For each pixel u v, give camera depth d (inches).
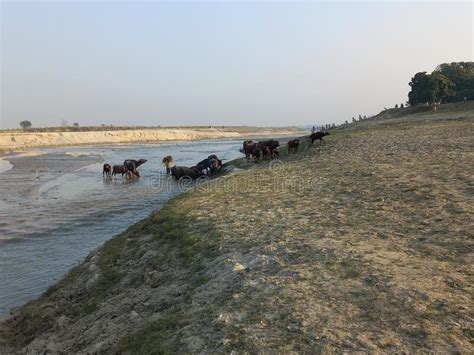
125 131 5561.0
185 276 356.2
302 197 581.0
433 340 209.3
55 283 488.1
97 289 410.9
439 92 2938.0
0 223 810.2
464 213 412.8
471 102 2541.8
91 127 6161.4
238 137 6289.4
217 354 219.0
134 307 335.6
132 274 408.2
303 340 219.1
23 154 2888.8
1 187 1288.1
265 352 212.8
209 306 277.9
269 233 412.2
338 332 222.8
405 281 275.1
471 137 997.8
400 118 2496.3
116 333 297.4
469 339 208.8
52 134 4498.0
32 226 781.3
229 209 539.5
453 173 603.2
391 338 214.2
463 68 3659.0
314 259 329.7
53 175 1584.6
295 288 280.4
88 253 601.0
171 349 236.4
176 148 3403.1
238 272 324.2
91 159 2346.2
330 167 821.9
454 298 249.1
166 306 313.4
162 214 563.8
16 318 405.7
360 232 391.9
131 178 1437.0
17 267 561.3
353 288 272.4
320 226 422.9
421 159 765.9
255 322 243.4
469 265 296.8
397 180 600.7
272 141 1316.4
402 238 365.4
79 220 818.2
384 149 971.9
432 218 410.3
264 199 589.6
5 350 347.6
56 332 352.2
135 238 519.2
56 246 652.1
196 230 460.8
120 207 929.5
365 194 544.7
